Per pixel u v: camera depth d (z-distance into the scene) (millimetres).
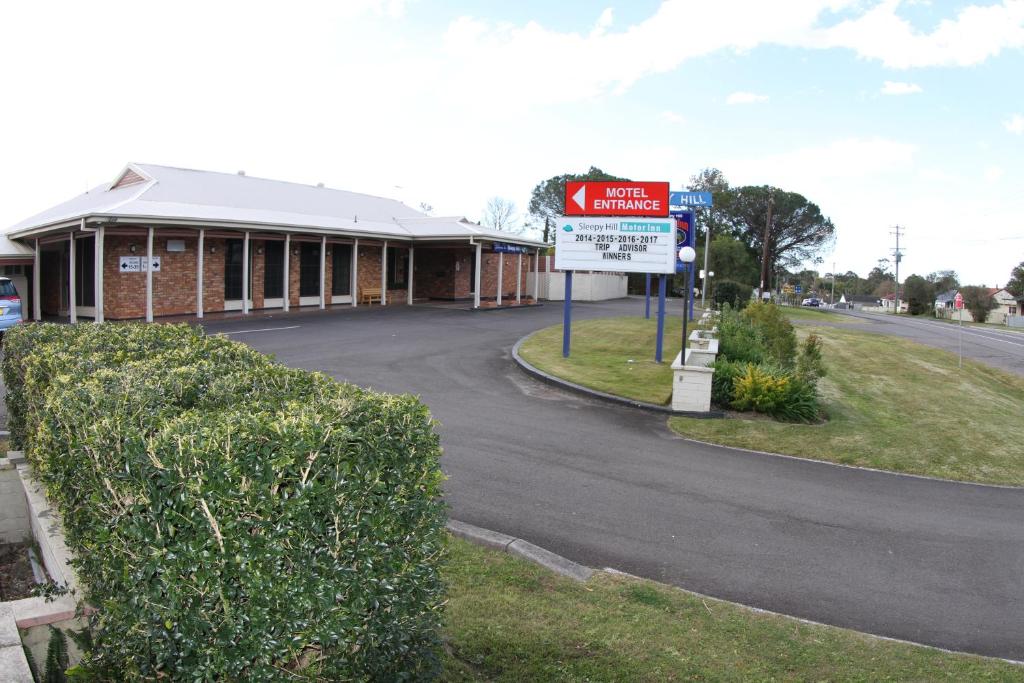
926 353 26312
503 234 31719
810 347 14852
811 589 5945
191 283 22719
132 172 26891
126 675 2926
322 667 2957
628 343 19344
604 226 16516
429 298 32844
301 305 26828
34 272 23844
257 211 25484
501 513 7164
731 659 4465
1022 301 88062
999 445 11805
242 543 2684
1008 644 5199
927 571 6461
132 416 3320
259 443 2816
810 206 65812
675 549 6586
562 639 4422
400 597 3156
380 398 3631
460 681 3732
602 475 8672
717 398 13070
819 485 8914
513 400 12711
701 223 65438
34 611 3855
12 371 6684
